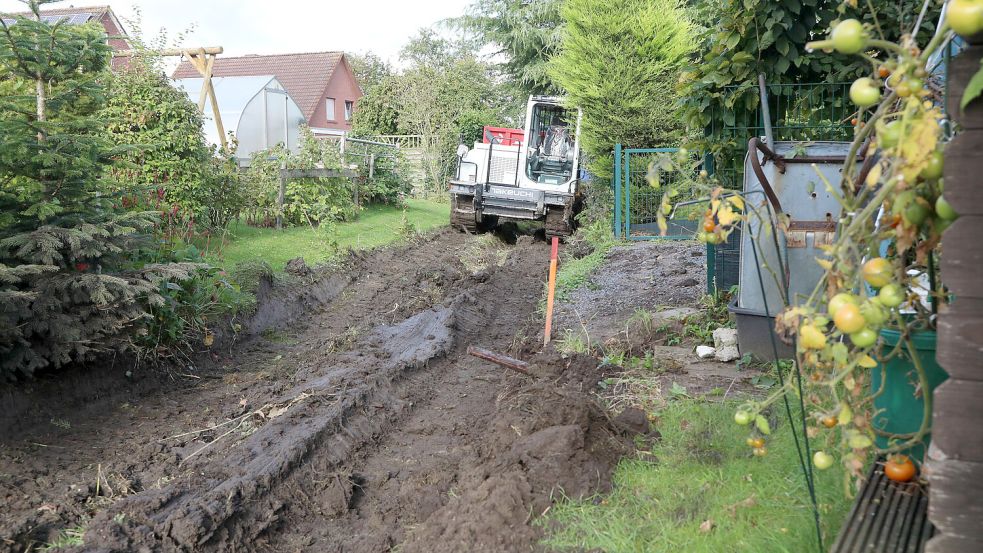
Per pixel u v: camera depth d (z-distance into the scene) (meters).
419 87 30.14
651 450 4.65
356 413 6.07
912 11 6.46
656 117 16.11
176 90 12.04
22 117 6.03
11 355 5.42
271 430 5.57
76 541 4.12
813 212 5.71
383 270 12.52
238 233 13.55
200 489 4.72
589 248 14.34
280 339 8.69
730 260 7.46
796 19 6.77
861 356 2.58
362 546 4.28
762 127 7.25
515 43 32.81
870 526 2.95
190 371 7.26
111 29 31.94
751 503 3.72
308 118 42.41
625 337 7.17
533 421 4.91
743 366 5.98
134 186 6.78
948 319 2.14
